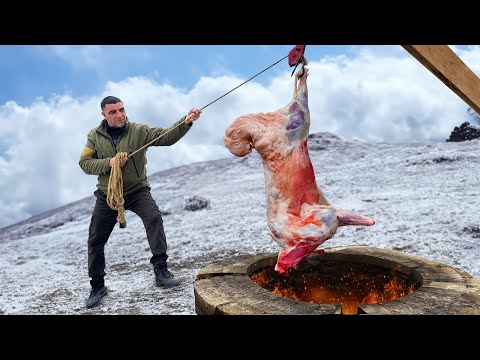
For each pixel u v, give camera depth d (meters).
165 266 4.90
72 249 7.95
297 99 2.56
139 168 4.45
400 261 2.74
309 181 2.53
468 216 6.67
